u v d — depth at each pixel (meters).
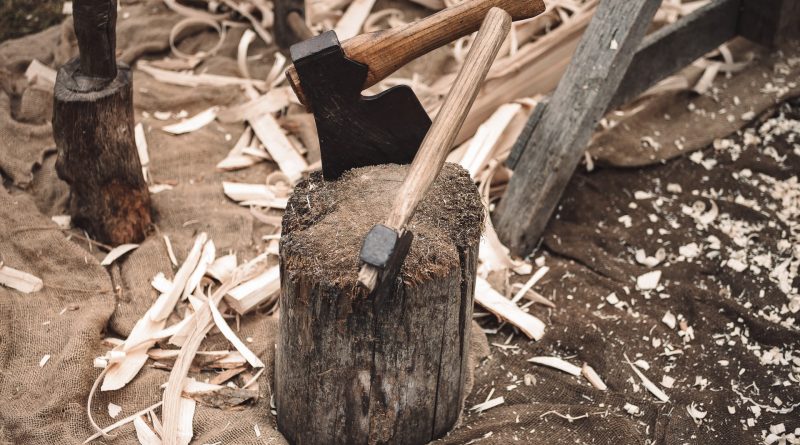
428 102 3.12
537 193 2.82
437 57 3.30
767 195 2.98
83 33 2.59
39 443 2.41
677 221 2.93
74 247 2.74
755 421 2.54
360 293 2.22
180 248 2.80
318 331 2.28
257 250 2.82
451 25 2.31
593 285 2.80
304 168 3.01
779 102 3.16
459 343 2.37
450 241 2.29
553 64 3.12
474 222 2.33
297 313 2.29
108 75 2.66
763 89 3.19
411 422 2.39
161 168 2.99
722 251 2.85
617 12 2.75
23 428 2.42
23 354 2.55
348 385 2.32
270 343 2.61
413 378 2.34
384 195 2.34
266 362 2.58
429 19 2.30
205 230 2.84
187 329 2.62
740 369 2.63
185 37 3.40
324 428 2.38
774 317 2.73
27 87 3.11
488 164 2.98
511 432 2.47
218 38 3.40
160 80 3.25
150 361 2.59
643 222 2.92
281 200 2.95
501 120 3.03
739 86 3.21
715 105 3.17
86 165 2.70
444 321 2.31
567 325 2.70
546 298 2.77
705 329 2.70
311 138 3.07
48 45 3.33
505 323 2.71
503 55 3.25
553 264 2.86
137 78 3.24
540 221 2.85
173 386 2.49
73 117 2.64
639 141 3.07
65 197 2.89
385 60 2.29
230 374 2.56
